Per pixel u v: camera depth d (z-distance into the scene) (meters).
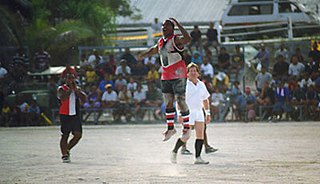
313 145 27.50
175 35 21.73
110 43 60.31
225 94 44.78
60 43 57.41
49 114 46.03
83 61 49.00
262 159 22.41
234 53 50.41
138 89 45.69
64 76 24.55
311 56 46.41
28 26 59.19
